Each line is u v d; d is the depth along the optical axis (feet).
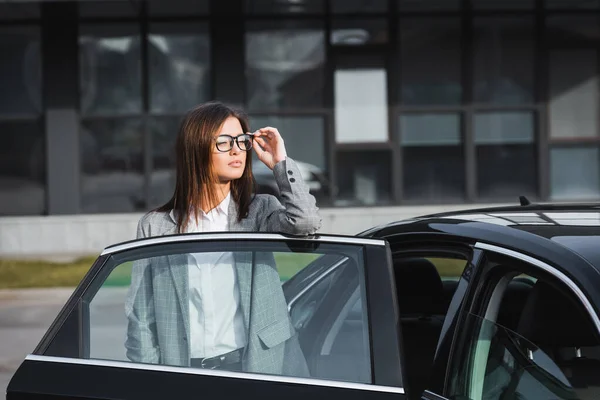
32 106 64.49
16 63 64.34
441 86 64.69
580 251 10.98
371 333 11.23
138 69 64.34
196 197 13.58
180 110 64.39
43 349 12.25
